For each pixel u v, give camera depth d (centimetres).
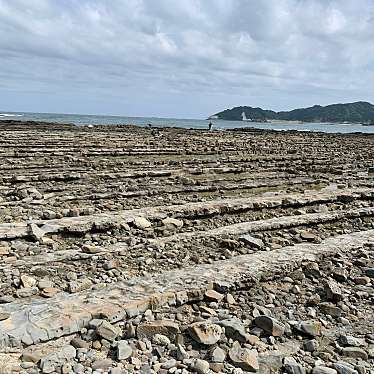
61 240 933
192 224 1102
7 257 811
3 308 617
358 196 1471
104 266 800
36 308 611
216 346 572
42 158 2123
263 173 1961
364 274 848
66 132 4150
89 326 584
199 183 1603
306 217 1174
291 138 4997
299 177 1880
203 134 4969
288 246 963
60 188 1407
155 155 2503
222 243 944
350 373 535
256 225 1077
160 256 864
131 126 6394
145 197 1352
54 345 547
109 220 1021
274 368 543
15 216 1059
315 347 593
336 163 2422
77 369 507
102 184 1516
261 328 627
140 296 662
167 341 577
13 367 498
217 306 681
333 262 889
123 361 534
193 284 716
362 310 713
